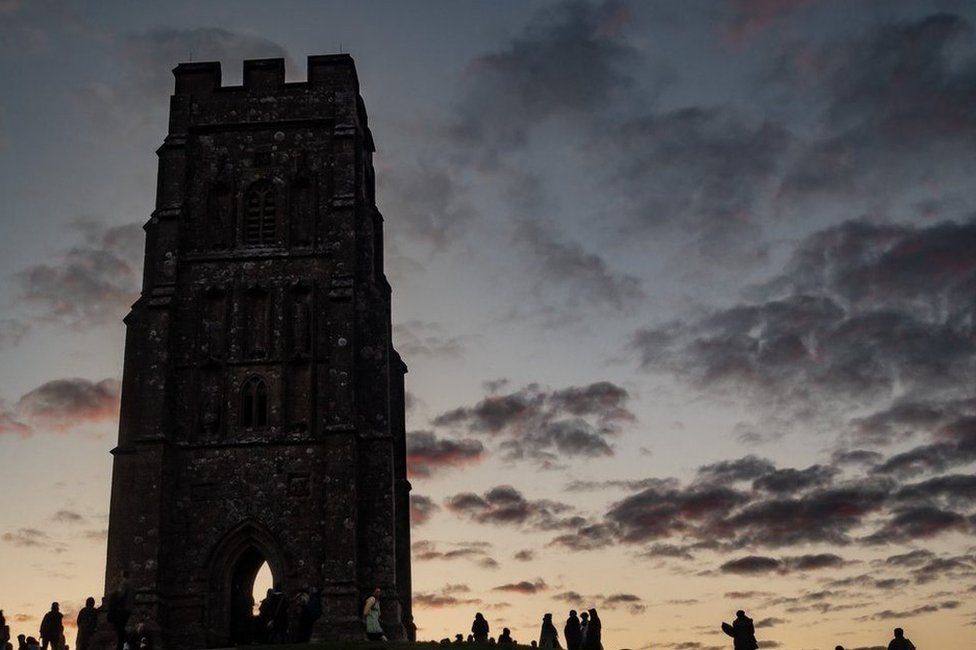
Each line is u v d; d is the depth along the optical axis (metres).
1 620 55.94
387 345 71.81
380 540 65.44
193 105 72.19
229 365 67.44
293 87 72.38
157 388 65.25
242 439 65.94
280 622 58.97
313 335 67.88
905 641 46.91
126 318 68.75
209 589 63.66
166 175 70.06
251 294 68.88
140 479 63.66
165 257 68.12
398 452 75.50
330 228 69.19
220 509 64.88
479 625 63.31
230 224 70.06
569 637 56.12
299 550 64.12
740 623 49.22
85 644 59.62
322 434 65.81
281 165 71.25
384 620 63.72
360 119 75.69
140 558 62.25
